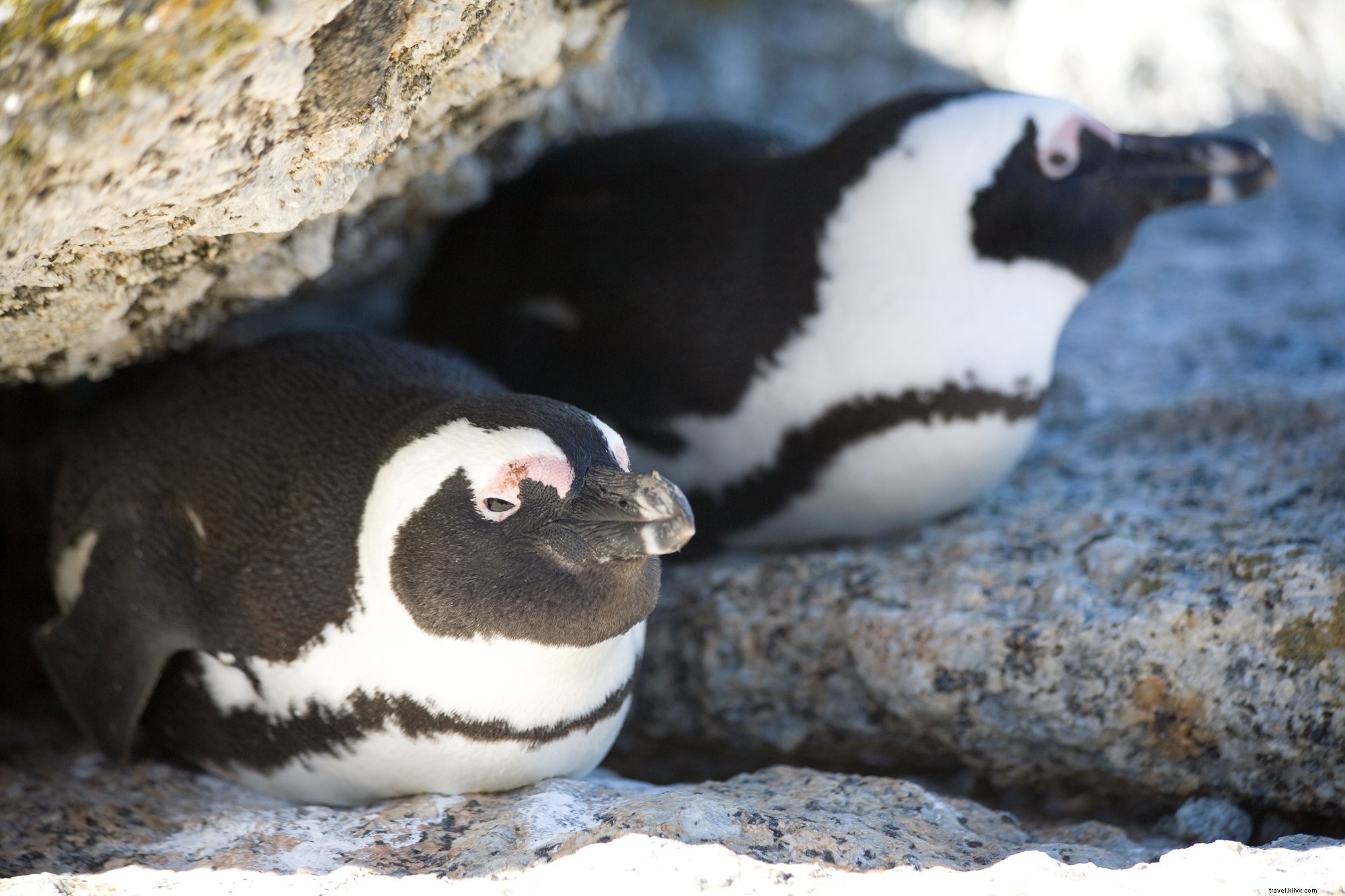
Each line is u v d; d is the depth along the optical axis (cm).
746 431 1001
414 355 879
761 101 1866
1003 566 935
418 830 711
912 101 989
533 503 700
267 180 662
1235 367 1232
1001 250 971
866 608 911
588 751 786
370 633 735
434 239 1162
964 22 1953
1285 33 1898
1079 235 991
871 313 962
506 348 1079
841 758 952
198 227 689
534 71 866
